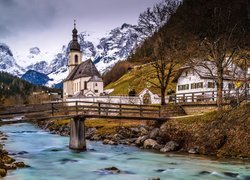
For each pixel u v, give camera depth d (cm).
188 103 5288
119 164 3025
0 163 2819
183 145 3784
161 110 5062
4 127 8506
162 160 3181
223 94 5000
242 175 2542
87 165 2981
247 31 5925
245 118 3488
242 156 3192
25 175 2523
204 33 6006
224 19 5516
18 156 3412
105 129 5169
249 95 4241
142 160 3206
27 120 3609
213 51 4338
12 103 16825
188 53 5316
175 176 2544
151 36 5953
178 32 6450
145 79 5919
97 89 13038
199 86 6850
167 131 4062
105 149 3906
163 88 5538
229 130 3484
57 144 4466
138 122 5331
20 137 5469
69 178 2488
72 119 3953
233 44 4647
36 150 3869
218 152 3378
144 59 5875
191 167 2836
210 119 3784
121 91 13550
